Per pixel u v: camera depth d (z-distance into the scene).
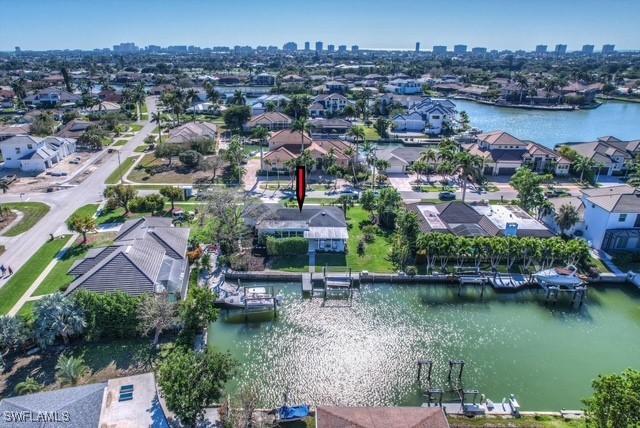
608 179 94.75
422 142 121.75
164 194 71.31
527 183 71.75
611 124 160.25
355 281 53.91
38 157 91.19
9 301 46.28
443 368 41.22
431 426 29.53
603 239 61.53
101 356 39.62
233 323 47.25
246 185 85.50
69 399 30.34
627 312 50.59
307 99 167.38
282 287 53.53
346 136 127.44
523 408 36.56
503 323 48.22
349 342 44.62
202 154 102.88
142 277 43.81
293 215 62.72
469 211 65.94
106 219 67.62
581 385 39.41
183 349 37.81
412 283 54.78
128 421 32.22
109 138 119.31
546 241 55.00
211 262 56.38
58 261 54.72
